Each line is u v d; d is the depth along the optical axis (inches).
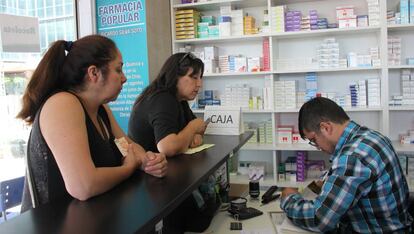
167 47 151.6
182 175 47.0
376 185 54.7
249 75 153.3
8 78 102.6
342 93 144.1
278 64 141.9
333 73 144.8
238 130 80.7
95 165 44.7
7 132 105.6
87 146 40.8
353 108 131.0
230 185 88.4
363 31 135.4
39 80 43.1
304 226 57.8
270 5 138.0
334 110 60.0
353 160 54.4
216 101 153.2
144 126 71.4
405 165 128.5
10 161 106.6
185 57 75.9
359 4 139.9
